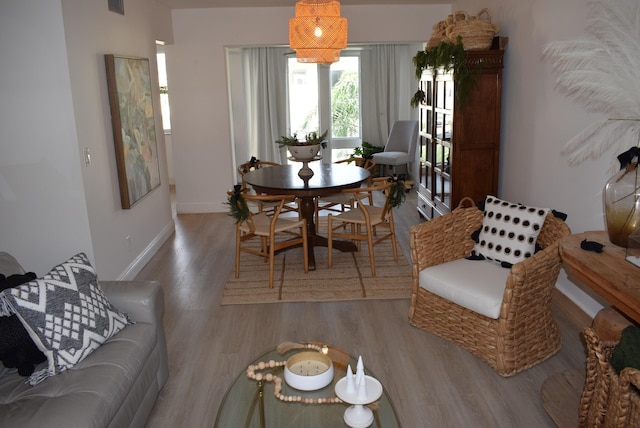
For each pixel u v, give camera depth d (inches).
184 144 256.1
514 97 178.7
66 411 74.0
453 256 132.9
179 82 249.3
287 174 187.6
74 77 132.2
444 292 120.6
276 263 182.7
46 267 138.9
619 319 100.2
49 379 83.0
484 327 114.7
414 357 119.8
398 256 186.9
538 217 122.1
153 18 211.0
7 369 88.3
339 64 329.4
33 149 132.1
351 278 167.0
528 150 169.0
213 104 251.8
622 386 72.2
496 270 123.0
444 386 108.4
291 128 338.6
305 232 169.9
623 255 90.8
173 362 119.9
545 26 153.6
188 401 105.1
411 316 134.5
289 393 81.0
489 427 95.7
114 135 158.2
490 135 188.2
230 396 81.7
